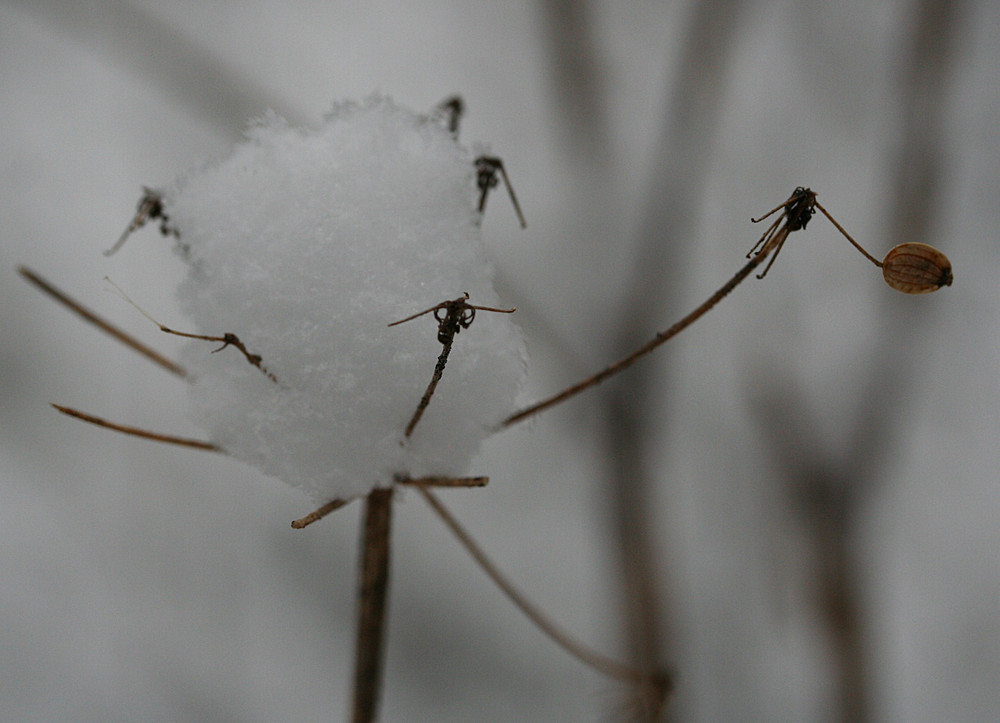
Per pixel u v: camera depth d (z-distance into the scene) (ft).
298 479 0.91
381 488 0.94
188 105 1.78
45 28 2.07
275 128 0.93
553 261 1.88
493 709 1.77
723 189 1.97
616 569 1.53
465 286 0.91
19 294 1.95
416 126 0.93
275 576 1.88
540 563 1.85
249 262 0.91
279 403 0.91
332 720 1.77
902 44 1.68
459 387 0.91
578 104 1.81
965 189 1.97
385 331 0.91
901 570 1.77
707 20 1.64
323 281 0.91
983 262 1.96
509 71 2.13
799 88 2.01
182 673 1.78
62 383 1.94
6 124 2.05
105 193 2.06
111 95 2.09
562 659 1.78
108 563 1.85
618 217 1.82
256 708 1.78
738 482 1.77
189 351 0.93
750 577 1.70
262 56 2.11
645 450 1.57
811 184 1.97
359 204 0.91
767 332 1.82
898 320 1.59
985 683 1.70
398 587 1.84
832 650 1.52
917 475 1.83
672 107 1.65
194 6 2.10
